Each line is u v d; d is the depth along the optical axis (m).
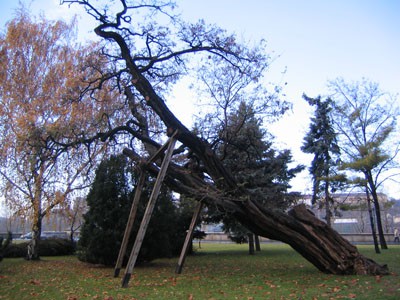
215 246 34.97
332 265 13.14
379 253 21.94
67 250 27.00
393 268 14.09
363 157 24.64
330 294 9.15
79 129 16.83
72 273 15.39
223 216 23.73
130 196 17.59
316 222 13.69
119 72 15.20
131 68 13.82
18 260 22.41
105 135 14.84
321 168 28.58
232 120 16.77
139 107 16.80
